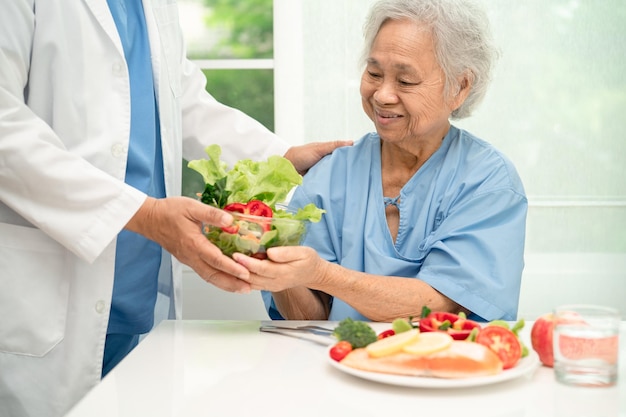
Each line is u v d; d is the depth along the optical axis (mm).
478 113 2115
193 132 1781
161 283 1684
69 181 1278
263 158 1750
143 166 1498
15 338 1375
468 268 1346
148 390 929
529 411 840
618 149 2123
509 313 1360
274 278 1200
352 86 2109
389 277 1340
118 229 1285
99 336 1427
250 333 1239
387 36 1372
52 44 1401
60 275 1404
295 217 1249
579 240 2150
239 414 842
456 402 871
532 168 2133
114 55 1462
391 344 941
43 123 1320
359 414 835
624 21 2082
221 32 2195
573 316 939
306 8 2096
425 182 1479
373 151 1555
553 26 2088
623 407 852
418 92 1377
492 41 1454
